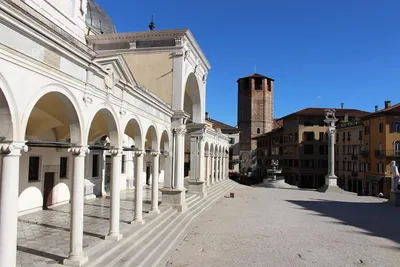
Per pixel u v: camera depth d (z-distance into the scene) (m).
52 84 8.39
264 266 12.12
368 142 50.69
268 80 79.75
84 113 9.95
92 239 11.77
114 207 12.05
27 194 16.56
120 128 12.66
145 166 33.94
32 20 7.30
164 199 20.66
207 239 15.73
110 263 9.98
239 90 80.62
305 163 62.94
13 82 7.09
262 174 75.50
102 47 22.64
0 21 6.65
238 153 78.88
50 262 9.45
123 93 12.88
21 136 7.38
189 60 23.66
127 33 21.97
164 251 12.84
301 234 17.33
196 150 28.39
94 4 27.31
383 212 25.75
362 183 52.34
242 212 23.91
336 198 34.75
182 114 21.03
